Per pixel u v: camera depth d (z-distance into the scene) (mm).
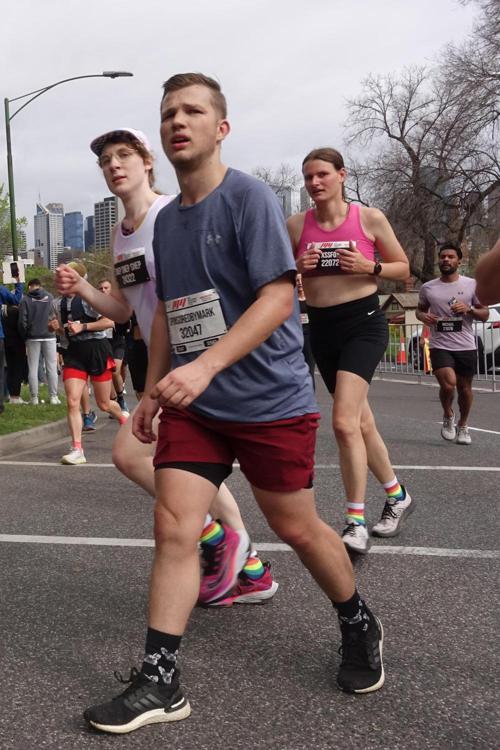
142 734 2615
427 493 6262
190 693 2896
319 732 2625
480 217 38344
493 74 35062
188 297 2811
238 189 2734
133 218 3840
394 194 39312
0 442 8812
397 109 40938
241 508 5781
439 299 8625
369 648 2906
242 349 2605
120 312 4051
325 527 2877
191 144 2740
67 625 3576
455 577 4195
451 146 36562
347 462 4574
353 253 4691
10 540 5000
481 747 2535
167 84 2805
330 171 4918
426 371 19750
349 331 4805
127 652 3277
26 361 14469
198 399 2748
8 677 3051
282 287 2674
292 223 5152
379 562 4473
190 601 2701
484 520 5387
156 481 2766
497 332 18516
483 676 3039
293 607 3764
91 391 15922
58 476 7250
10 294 14023
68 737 2602
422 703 2822
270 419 2721
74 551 4742
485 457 7945
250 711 2764
